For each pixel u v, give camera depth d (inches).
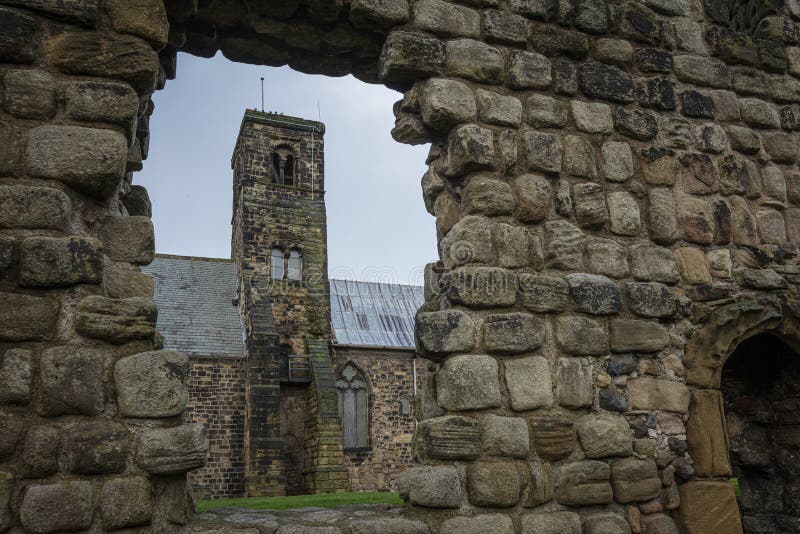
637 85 254.1
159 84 233.5
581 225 231.0
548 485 201.0
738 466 288.5
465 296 206.5
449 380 199.2
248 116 1241.4
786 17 298.4
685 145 256.5
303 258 1186.0
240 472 950.4
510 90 233.5
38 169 168.6
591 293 221.9
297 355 1085.8
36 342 160.9
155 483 164.9
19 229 165.0
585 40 248.2
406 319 1296.8
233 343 1040.2
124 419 164.1
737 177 261.9
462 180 226.5
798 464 268.5
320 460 959.0
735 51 276.2
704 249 249.1
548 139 231.5
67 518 152.2
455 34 229.9
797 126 281.3
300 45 240.2
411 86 232.8
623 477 211.8
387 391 1144.8
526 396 205.2
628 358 224.7
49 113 173.0
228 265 1240.2
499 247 215.6
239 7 224.8
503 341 205.9
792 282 257.9
